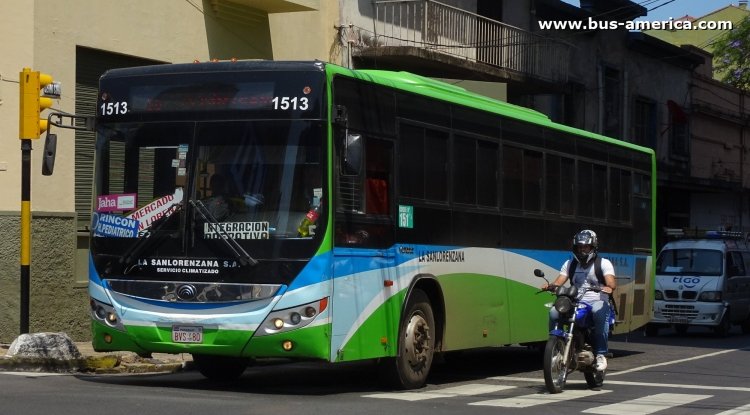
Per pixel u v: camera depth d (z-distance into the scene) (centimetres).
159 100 1191
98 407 1011
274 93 1154
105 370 1436
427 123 1348
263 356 1135
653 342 2425
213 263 1145
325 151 1141
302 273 1124
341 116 1154
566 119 3666
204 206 1156
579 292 1321
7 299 1720
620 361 1850
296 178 1140
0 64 1734
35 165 1745
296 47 2402
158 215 1172
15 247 1733
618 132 3984
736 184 4772
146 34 1978
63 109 1794
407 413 1049
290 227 1134
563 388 1312
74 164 1823
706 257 2753
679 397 1273
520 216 1575
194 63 1195
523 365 1761
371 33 2602
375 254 1223
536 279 1620
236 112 1162
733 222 5056
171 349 1154
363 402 1131
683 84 4494
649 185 2081
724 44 4869
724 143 4853
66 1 1805
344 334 1162
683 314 2669
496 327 1507
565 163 1725
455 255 1399
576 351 1328
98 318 1195
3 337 1714
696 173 4597
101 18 1877
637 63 4125
